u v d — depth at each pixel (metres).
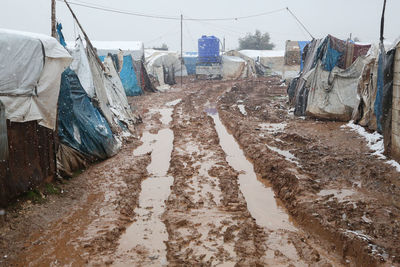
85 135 9.59
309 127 13.99
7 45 6.18
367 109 12.95
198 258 5.30
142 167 9.66
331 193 7.45
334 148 10.78
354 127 13.34
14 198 6.48
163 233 6.20
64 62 7.55
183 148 11.60
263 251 5.59
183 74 45.38
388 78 9.13
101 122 10.74
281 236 6.10
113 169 9.34
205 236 5.97
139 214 6.96
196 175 9.02
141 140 13.02
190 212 6.89
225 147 12.20
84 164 9.19
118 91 15.19
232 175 8.97
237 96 25.06
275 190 8.25
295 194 7.40
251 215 6.95
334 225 6.02
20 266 5.04
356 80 14.78
